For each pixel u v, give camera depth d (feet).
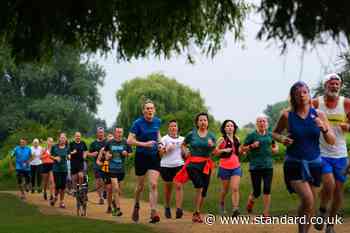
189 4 22.54
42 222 47.19
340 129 35.45
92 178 112.78
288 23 20.54
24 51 23.85
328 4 20.40
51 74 278.26
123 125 251.19
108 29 24.54
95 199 77.61
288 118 31.22
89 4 22.84
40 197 83.56
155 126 47.19
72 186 71.72
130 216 55.36
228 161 49.93
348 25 20.42
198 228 42.57
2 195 88.58
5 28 23.43
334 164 35.47
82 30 23.85
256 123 48.60
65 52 25.54
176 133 51.75
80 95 293.02
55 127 175.73
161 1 22.36
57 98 282.56
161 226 44.11
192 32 27.91
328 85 35.60
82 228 42.86
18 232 41.27
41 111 274.36
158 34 26.32
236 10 26.61
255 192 50.19
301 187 31.01
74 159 69.51
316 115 31.37
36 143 89.61
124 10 23.22
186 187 83.71
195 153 46.78
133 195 82.74
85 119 286.87
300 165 30.99
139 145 46.42
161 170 51.42
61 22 23.00
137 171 47.57
